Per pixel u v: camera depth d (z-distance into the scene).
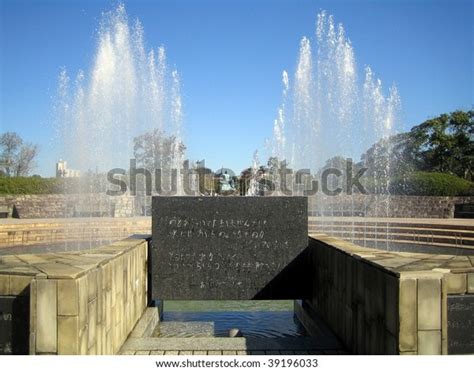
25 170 43.97
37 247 14.48
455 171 38.56
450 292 3.63
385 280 3.68
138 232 17.53
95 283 3.91
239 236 6.41
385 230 17.23
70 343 3.37
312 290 6.38
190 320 6.97
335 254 5.28
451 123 38.31
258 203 6.44
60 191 24.50
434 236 15.67
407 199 24.16
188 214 6.40
